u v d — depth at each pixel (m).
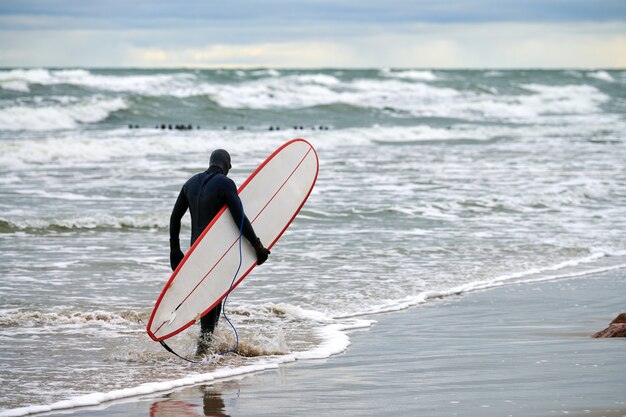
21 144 95.75
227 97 177.50
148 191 71.94
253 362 25.78
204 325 27.19
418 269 43.19
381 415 19.94
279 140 120.00
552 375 23.38
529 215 63.44
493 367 24.59
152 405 21.11
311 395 21.91
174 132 132.00
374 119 176.88
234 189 27.11
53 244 49.03
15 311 32.50
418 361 25.67
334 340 28.72
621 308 34.72
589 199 72.25
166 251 47.41
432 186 77.75
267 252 27.44
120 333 29.47
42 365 25.03
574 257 47.81
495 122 182.00
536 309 34.56
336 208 63.72
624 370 23.84
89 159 96.88
